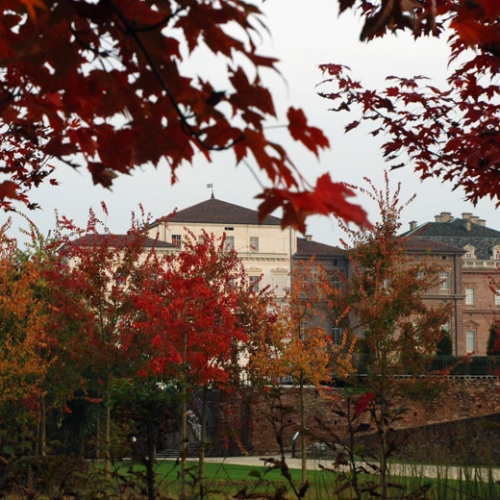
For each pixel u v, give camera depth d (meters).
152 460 6.31
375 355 22.23
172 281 17.59
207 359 17.50
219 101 2.32
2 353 22.64
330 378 21.61
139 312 20.86
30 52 2.44
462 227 87.38
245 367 21.98
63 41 2.47
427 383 21.97
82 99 2.62
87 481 6.34
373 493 5.81
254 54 2.24
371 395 5.92
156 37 2.41
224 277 22.19
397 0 2.61
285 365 21.38
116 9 2.38
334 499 9.97
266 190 2.07
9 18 2.65
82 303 21.11
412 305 21.92
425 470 11.70
